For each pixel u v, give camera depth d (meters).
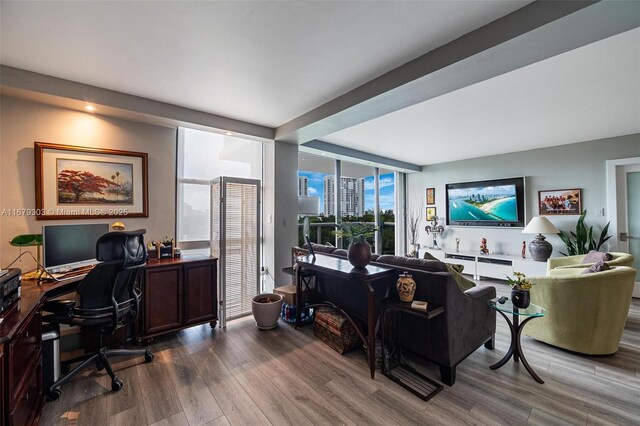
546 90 2.74
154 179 3.15
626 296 2.46
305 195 4.78
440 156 5.75
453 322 2.09
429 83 2.24
